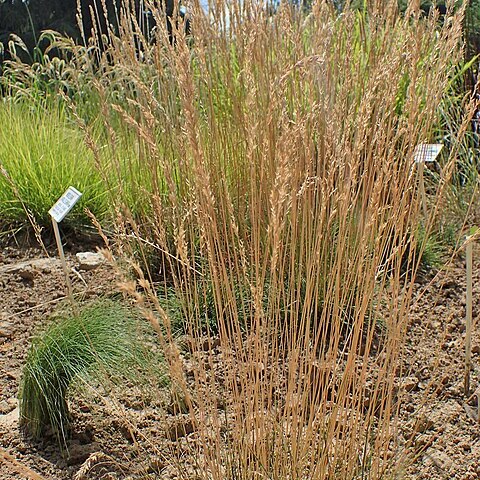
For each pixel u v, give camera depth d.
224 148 3.30
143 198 3.69
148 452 2.43
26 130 5.02
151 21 7.02
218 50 3.50
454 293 3.72
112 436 2.52
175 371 1.86
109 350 2.63
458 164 5.06
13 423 2.63
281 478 2.03
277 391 2.14
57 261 3.99
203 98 3.56
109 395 2.71
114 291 3.45
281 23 3.21
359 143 2.01
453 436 2.59
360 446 2.13
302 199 2.67
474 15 5.87
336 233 3.03
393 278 2.25
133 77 2.95
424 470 2.36
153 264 3.74
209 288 3.25
